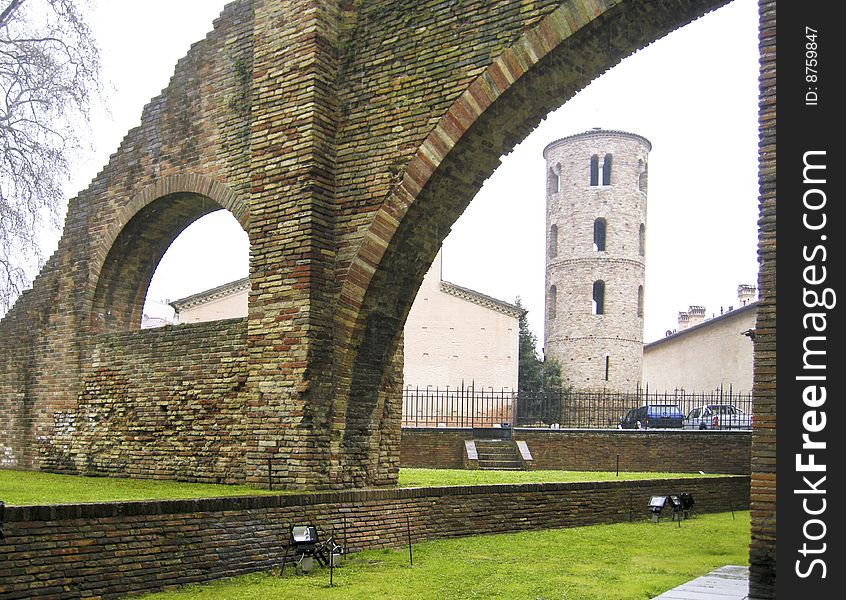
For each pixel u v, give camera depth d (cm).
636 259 4659
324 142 1214
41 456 1570
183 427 1346
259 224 1246
